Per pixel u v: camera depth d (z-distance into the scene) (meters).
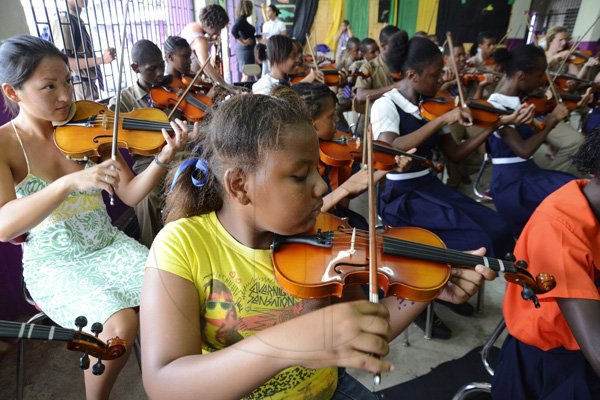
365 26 8.98
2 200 1.31
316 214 0.66
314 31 8.81
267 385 0.77
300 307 0.80
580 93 4.01
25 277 1.42
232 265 0.74
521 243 1.07
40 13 2.27
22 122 1.44
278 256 0.80
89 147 1.63
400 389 1.66
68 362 1.78
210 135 0.65
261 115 0.56
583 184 1.04
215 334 0.76
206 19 3.75
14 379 1.68
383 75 3.60
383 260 0.93
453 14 8.77
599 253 0.97
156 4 3.99
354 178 1.68
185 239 0.72
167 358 0.63
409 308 0.89
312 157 0.59
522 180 2.47
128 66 3.31
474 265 0.94
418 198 2.07
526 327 1.09
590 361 0.89
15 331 0.82
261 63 5.40
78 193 1.45
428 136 2.10
